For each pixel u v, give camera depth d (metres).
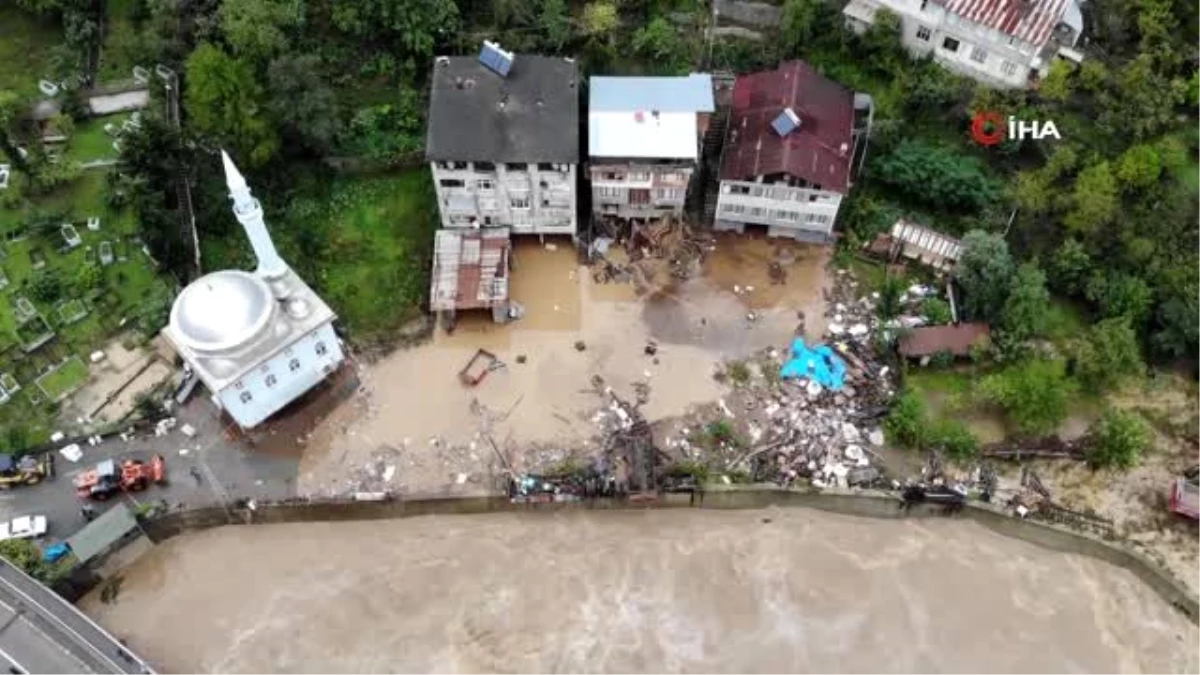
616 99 65.38
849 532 58.44
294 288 58.59
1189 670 53.88
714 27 75.38
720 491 58.25
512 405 61.62
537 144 62.50
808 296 66.62
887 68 73.31
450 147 62.00
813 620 54.75
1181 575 56.47
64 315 63.09
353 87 73.31
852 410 61.66
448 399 61.84
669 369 63.28
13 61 73.62
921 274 67.19
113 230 66.50
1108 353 60.44
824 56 74.81
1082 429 61.28
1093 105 70.94
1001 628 54.91
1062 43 72.56
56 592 53.72
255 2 69.38
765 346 64.31
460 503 58.09
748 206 66.94
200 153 68.06
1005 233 66.56
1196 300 61.16
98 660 49.78
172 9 71.69
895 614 55.12
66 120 69.31
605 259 68.06
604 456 59.12
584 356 63.81
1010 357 62.16
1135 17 73.12
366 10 71.62
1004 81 72.31
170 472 58.50
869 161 70.25
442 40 73.25
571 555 56.88
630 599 55.28
